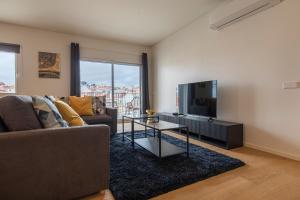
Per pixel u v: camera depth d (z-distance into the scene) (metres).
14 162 1.19
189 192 1.59
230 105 3.18
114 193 1.55
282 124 2.46
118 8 3.36
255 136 2.80
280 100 2.47
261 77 2.69
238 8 2.73
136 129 4.29
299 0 2.26
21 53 4.10
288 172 1.95
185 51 4.26
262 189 1.62
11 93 4.09
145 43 5.45
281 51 2.45
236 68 3.07
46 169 1.29
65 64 4.56
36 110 1.43
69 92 4.61
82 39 4.76
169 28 4.34
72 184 1.40
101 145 1.51
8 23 3.95
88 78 4.97
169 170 1.98
